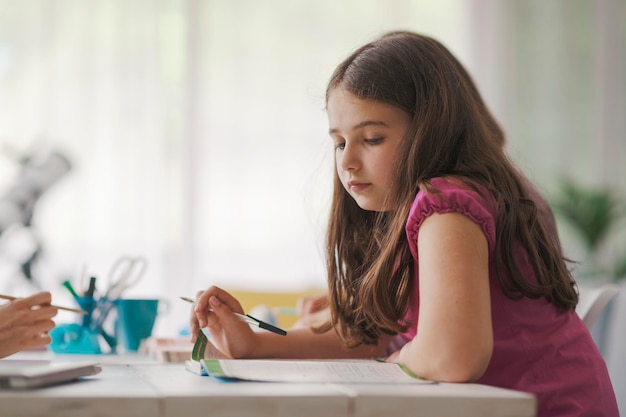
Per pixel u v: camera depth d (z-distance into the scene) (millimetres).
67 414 696
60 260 3480
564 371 1096
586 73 4164
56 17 3582
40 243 3432
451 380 884
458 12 4059
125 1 3672
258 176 3781
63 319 3391
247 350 1228
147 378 912
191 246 3672
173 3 3736
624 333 2484
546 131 4121
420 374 915
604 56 4160
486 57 4082
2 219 3324
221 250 3727
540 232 1170
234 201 3756
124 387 790
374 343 1348
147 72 3682
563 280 1160
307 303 1616
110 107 3629
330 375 898
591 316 1413
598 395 1104
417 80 1160
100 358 1399
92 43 3619
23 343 1018
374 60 1165
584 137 4145
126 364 1189
